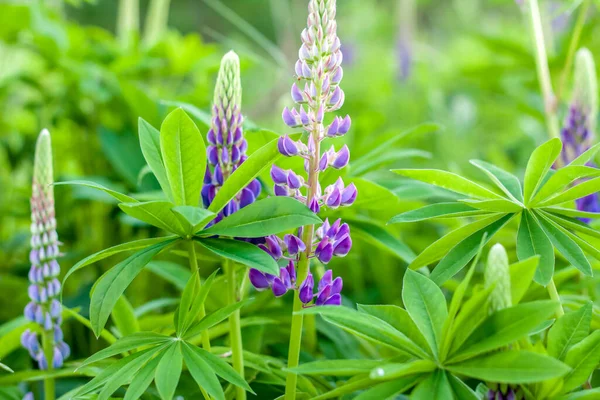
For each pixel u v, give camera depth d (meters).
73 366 1.15
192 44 1.92
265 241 1.01
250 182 1.03
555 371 0.88
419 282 0.98
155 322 1.19
